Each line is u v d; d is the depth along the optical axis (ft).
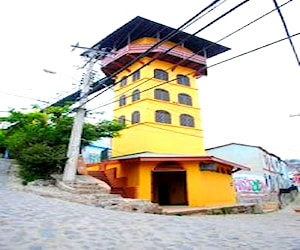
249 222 41.88
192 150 93.97
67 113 63.05
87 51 58.08
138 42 98.84
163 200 81.46
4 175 61.57
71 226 25.31
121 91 101.30
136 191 66.64
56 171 56.95
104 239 22.04
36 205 35.24
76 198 44.55
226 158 127.85
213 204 68.54
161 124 90.33
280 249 21.59
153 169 69.05
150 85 92.94
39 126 62.75
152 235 24.72
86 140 66.03
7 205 33.58
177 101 97.19
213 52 106.63
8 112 69.97
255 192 107.04
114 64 98.02
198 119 99.76
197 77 106.63
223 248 21.44
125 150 91.40
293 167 223.51
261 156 123.95
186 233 26.48
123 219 31.58
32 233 21.88
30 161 53.36
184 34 93.91
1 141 75.61
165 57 95.96
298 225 40.55
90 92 53.72
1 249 17.63
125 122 94.58
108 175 76.74
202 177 68.18
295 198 154.40
